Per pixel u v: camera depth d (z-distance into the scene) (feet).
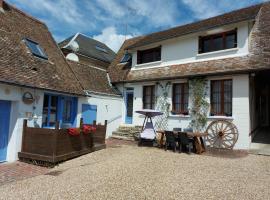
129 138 50.96
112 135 54.39
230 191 20.29
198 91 45.83
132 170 26.78
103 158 33.35
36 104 36.11
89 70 57.82
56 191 20.45
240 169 27.25
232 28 44.16
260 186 21.49
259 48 41.60
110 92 56.49
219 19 51.24
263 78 48.34
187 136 36.83
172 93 50.34
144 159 32.32
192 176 24.48
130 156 34.32
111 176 24.49
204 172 25.98
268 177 24.18
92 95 49.85
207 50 48.39
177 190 20.49
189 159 32.50
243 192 20.06
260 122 54.13
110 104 55.31
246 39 42.47
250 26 43.55
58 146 30.48
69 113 45.96
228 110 42.57
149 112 43.16
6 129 32.63
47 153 30.40
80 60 69.82
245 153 36.91
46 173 26.61
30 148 31.86
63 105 44.21
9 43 37.01
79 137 34.88
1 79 29.50
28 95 34.63
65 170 27.63
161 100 51.75
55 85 39.55
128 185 21.70
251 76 41.39
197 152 36.91
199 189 20.74
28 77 34.88
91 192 20.04
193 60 49.01
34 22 49.90
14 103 33.30
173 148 40.40
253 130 44.47
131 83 57.62
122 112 58.85
